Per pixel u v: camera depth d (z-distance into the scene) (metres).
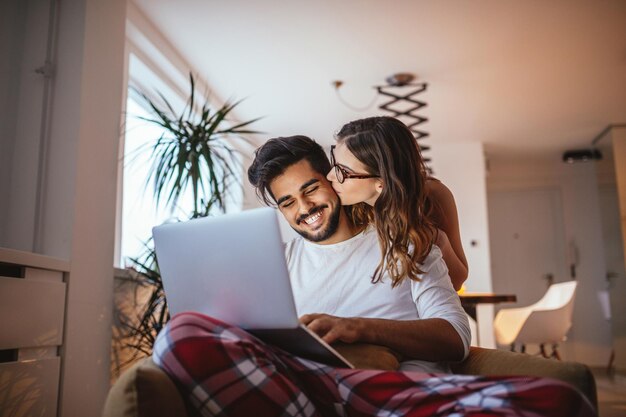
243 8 3.96
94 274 2.76
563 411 0.89
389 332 1.28
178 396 1.02
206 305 1.20
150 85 4.61
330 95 5.52
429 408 1.00
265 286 1.09
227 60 4.73
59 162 2.66
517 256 8.16
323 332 1.25
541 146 7.31
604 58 4.81
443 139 6.93
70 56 2.75
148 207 4.24
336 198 1.62
